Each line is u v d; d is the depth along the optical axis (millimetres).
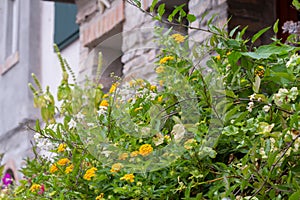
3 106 6176
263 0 2883
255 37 1512
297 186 1171
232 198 1247
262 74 1509
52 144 1878
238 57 1431
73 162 1696
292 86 1403
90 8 3953
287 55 1509
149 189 1443
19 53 5828
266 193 1229
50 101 3025
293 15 2920
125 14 3432
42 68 5562
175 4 2691
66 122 1898
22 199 1878
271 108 1351
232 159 1450
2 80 6281
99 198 1539
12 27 6352
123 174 1540
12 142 5754
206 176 1436
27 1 5746
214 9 2754
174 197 1456
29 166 2021
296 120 1242
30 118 5488
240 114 1358
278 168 1248
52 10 5332
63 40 4836
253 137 1376
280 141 1229
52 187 1758
